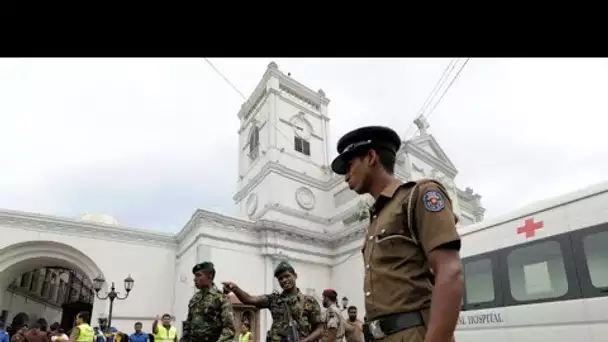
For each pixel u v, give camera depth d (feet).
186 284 63.16
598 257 18.89
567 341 19.25
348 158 7.59
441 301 5.20
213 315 16.42
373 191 7.31
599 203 19.49
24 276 84.99
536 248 21.72
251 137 91.25
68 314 83.97
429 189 6.18
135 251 69.26
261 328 59.26
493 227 24.53
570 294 19.61
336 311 21.70
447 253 5.57
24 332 41.06
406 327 5.90
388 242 6.45
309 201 79.36
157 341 40.57
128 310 64.75
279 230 69.36
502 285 22.95
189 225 66.18
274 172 76.84
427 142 86.12
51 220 64.13
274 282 65.57
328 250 75.25
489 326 23.04
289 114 86.74
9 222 61.72
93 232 66.80
